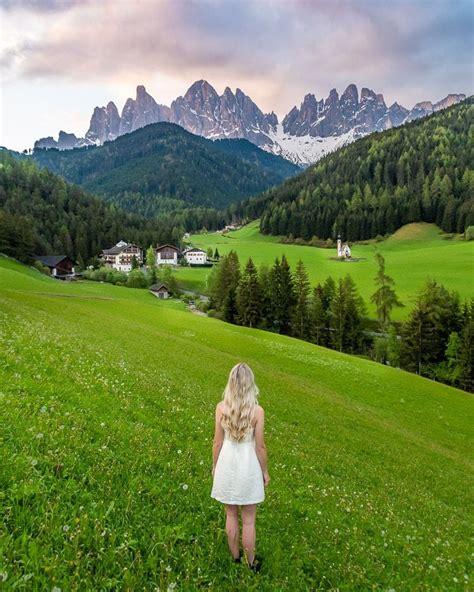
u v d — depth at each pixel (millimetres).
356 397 43281
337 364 53625
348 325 108688
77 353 18438
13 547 5453
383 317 110750
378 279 115562
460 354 83438
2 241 141625
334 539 9312
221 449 6938
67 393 11992
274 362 50875
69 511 6613
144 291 162375
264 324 124000
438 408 44156
